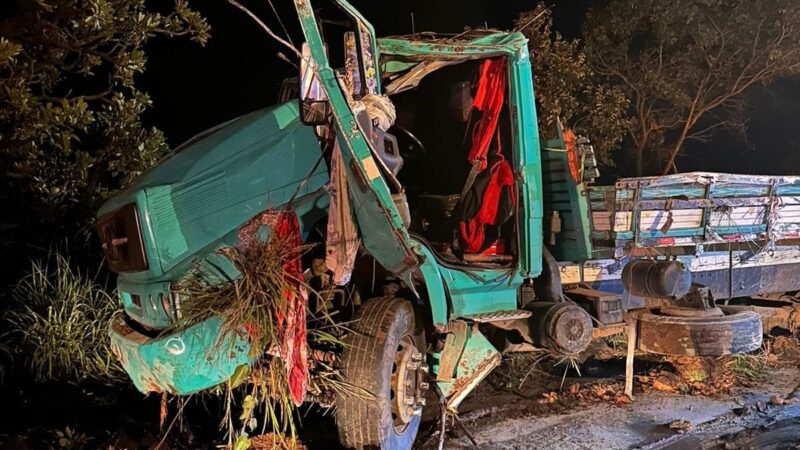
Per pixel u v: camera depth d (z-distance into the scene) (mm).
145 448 4785
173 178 4008
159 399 5664
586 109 10539
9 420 5098
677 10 10797
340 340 4426
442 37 5668
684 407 5816
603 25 11453
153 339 3904
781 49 10766
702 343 5809
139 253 3920
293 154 4320
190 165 4055
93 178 7508
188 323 3830
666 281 5711
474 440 5082
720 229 6473
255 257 3922
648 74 11500
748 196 6609
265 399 4180
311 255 4570
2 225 6910
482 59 5258
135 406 5559
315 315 4562
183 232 3963
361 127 4016
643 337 6055
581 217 5824
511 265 5156
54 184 7223
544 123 9125
